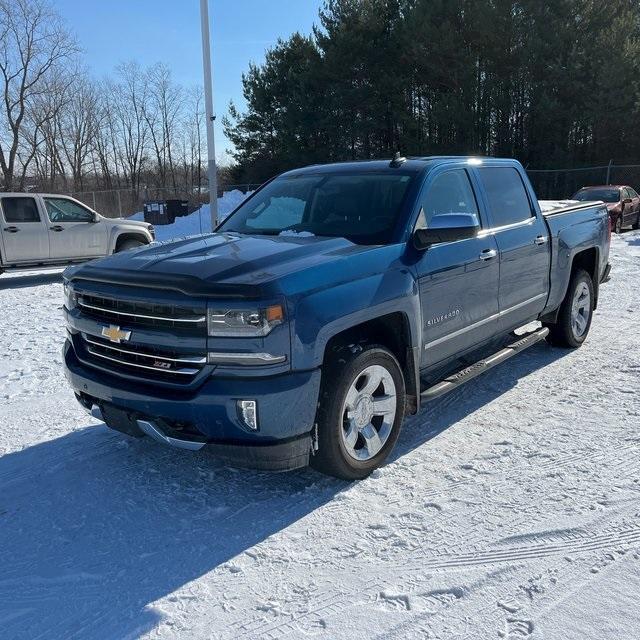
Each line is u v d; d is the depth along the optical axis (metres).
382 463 3.96
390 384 3.87
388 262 3.85
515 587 2.79
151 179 52.28
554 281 5.76
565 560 2.96
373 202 4.39
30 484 3.90
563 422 4.59
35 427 4.85
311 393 3.35
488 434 4.43
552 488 3.63
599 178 28.67
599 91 27.75
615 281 10.45
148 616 2.69
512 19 28.66
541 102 28.16
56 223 13.38
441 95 30.75
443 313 4.30
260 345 3.19
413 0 31.36
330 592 2.80
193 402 3.27
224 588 2.86
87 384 3.75
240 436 3.29
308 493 3.68
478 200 4.88
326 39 33.69
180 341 3.32
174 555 3.12
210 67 14.09
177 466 4.09
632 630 2.51
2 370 6.48
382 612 2.66
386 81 32.06
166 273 3.46
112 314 3.63
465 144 30.23
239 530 3.32
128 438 4.56
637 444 4.17
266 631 2.57
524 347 5.43
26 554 3.17
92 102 48.00
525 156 30.64
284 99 36.59
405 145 32.59
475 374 4.70
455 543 3.13
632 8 29.73
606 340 6.76
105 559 3.11
